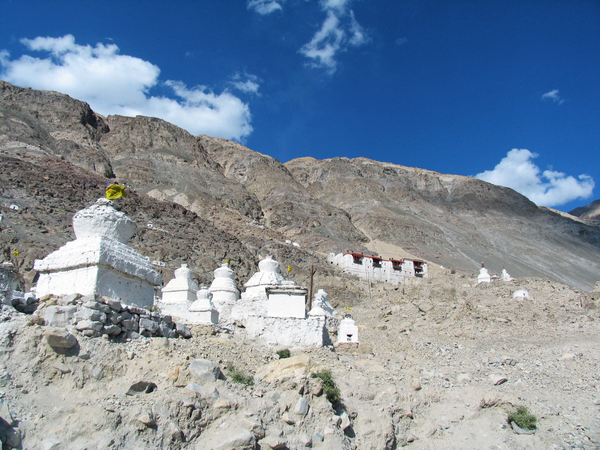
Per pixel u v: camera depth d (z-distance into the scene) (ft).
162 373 39.19
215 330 67.10
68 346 36.01
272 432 37.70
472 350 85.66
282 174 630.74
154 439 32.83
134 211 269.44
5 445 27.63
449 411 53.57
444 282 212.43
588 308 114.83
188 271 97.91
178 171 506.48
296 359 50.65
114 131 549.95
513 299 134.82
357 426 45.93
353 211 582.35
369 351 79.56
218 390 39.37
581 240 630.33
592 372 63.16
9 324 35.45
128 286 47.73
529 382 62.64
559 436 48.29
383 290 208.95
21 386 32.50
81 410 31.96
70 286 44.86
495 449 47.26
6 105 457.68
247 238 318.45
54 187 247.91
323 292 120.47
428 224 559.79
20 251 155.53
